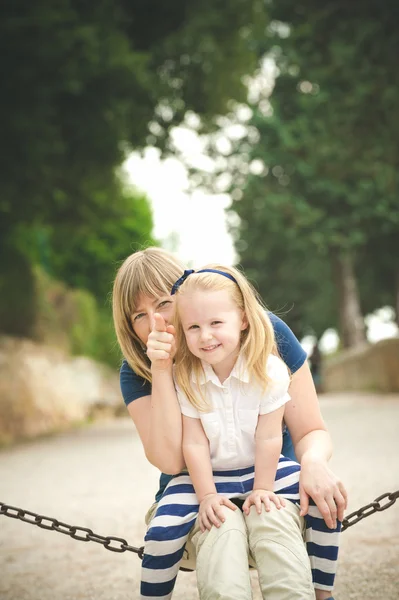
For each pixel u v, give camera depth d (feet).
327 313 129.70
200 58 65.98
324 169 86.12
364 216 93.81
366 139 59.93
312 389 11.93
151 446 11.05
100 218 71.36
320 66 57.67
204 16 63.72
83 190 63.57
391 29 53.01
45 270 96.02
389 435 40.75
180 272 12.25
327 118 60.49
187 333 10.90
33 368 66.33
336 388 104.27
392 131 58.29
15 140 54.03
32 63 51.80
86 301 87.40
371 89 55.36
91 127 57.16
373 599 14.62
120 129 58.39
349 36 53.88
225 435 10.93
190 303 10.82
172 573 10.59
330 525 10.62
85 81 53.72
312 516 10.78
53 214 64.80
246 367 10.87
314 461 10.91
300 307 131.03
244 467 11.12
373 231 97.04
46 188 57.93
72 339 82.48
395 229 97.04
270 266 127.13
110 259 108.99
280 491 10.87
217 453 11.00
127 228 112.16
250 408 10.96
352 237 96.12
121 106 57.26
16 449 49.80
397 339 77.51
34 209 60.49
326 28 55.52
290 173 97.09
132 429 61.98
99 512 25.44
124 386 12.21
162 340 10.80
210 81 67.56
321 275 126.52
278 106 96.22
